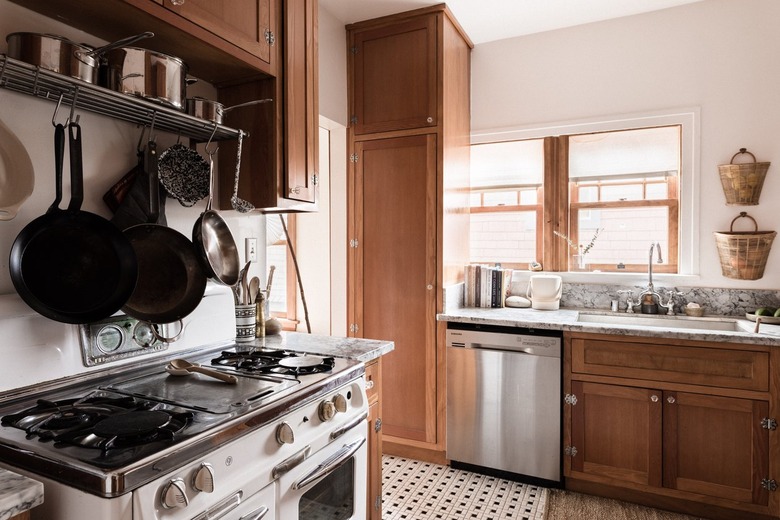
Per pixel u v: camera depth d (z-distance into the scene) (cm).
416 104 276
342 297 301
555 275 299
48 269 114
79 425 99
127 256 126
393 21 280
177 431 96
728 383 212
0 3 116
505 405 252
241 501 104
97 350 133
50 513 85
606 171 296
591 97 293
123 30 133
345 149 295
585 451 237
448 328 267
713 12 266
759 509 207
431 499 235
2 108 117
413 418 280
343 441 146
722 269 263
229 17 150
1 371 112
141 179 145
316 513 136
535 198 314
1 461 91
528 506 229
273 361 155
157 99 128
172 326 156
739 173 251
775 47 254
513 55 311
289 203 182
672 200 282
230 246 165
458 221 300
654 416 224
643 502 231
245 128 178
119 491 80
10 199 114
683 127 273
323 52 269
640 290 282
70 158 116
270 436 115
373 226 290
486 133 318
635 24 283
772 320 232
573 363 240
